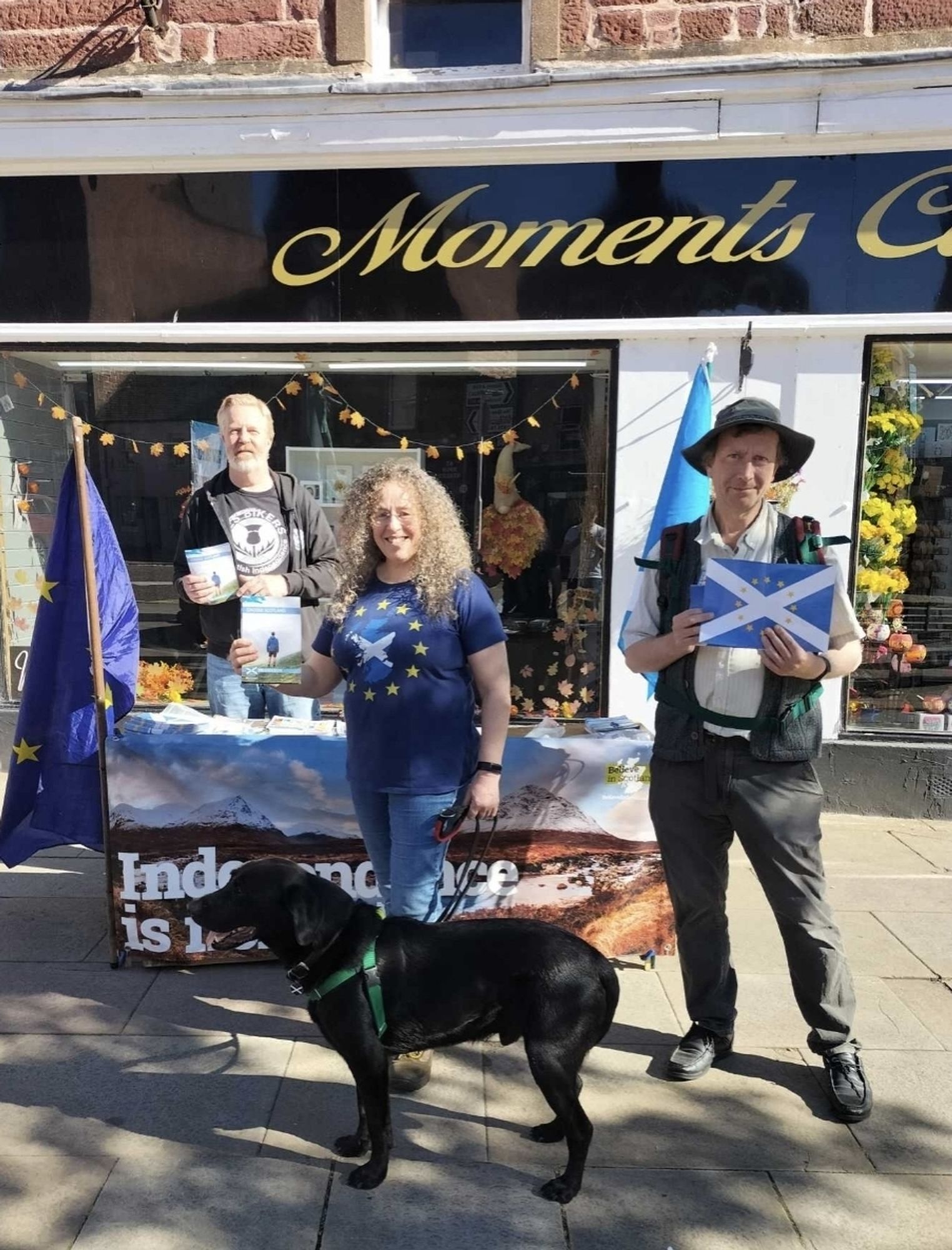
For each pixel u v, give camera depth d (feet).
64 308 18.34
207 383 19.22
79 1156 8.15
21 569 19.83
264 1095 9.06
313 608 13.12
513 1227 7.43
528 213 17.34
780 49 16.40
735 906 13.62
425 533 9.08
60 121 17.38
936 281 16.75
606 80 16.48
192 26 17.29
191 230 17.90
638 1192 7.82
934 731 18.11
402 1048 7.92
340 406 19.17
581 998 7.73
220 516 13.10
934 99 15.96
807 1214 7.59
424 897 9.25
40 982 11.18
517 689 19.35
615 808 11.37
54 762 11.85
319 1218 7.49
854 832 16.80
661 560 9.32
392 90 16.79
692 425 14.33
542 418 18.67
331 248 17.74
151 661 19.90
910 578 18.19
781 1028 10.43
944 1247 7.27
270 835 11.34
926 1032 10.29
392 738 9.02
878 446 17.85
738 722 8.80
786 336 17.10
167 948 11.45
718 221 16.98
